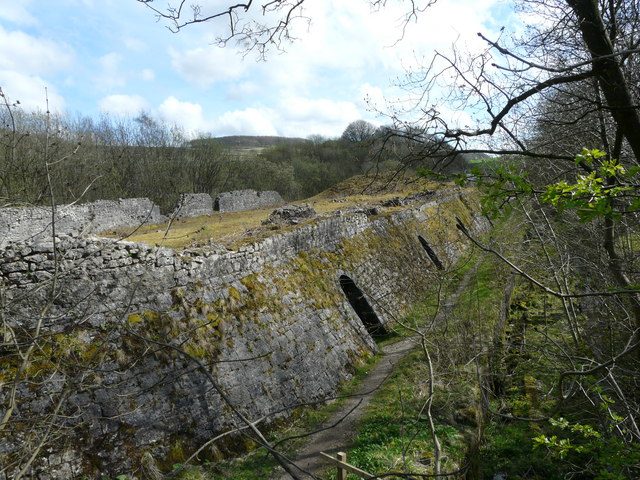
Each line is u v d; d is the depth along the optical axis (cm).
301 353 1099
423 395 1009
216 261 1048
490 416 1130
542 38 661
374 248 1816
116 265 845
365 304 1545
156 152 3466
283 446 889
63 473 676
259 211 2958
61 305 760
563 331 1308
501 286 1739
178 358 864
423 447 819
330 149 5309
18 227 1482
